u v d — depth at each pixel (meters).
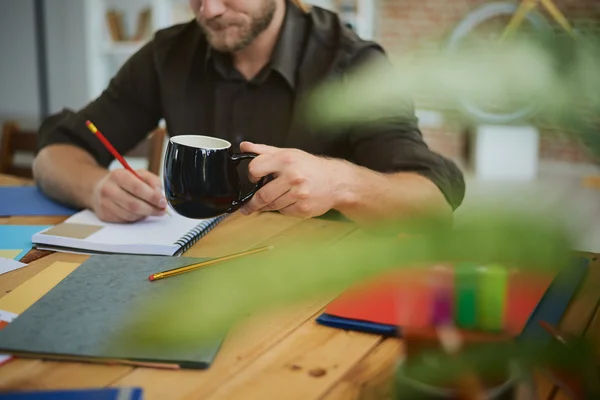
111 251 1.01
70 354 0.65
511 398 0.43
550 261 0.27
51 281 0.87
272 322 0.76
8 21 5.03
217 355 0.67
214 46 1.48
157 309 0.71
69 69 5.00
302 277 0.34
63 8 4.89
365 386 0.61
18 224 1.21
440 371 0.40
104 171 1.35
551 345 0.32
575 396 0.34
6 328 0.70
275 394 0.59
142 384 0.61
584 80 0.22
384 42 4.96
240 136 1.56
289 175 0.97
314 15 1.56
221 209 0.93
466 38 0.25
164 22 4.83
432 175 1.18
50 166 1.39
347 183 1.02
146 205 1.13
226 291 0.37
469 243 0.29
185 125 1.61
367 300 0.80
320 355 0.68
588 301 0.81
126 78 1.68
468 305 0.39
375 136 1.36
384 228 0.39
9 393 0.57
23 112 5.15
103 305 0.76
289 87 1.52
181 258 0.95
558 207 0.28
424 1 4.67
